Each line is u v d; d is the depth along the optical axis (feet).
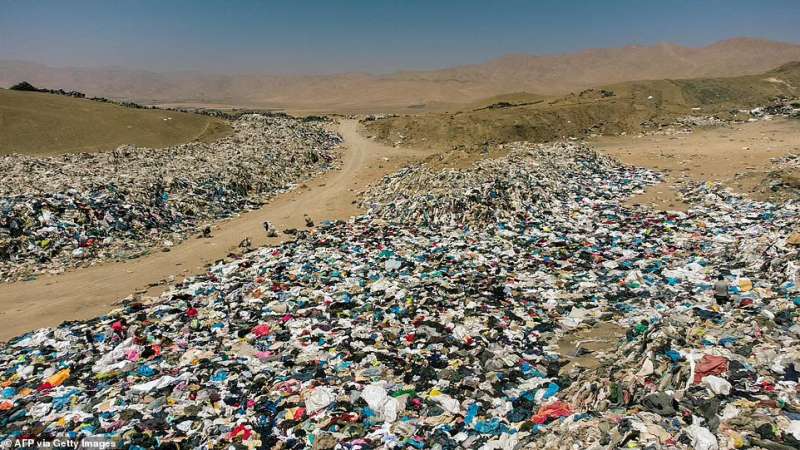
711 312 49.44
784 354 37.40
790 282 52.65
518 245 80.84
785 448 26.25
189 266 81.97
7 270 77.87
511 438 33.35
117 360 49.26
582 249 76.95
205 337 53.01
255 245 92.32
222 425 37.55
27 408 40.98
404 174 129.80
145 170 131.95
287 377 43.83
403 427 36.29
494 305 57.41
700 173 132.98
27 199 90.38
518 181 107.76
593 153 150.61
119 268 81.71
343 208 117.60
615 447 28.35
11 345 55.01
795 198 93.97
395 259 73.77
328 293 62.90
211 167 139.13
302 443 35.14
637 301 56.90
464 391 40.60
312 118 314.35
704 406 31.09
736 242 72.59
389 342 49.75
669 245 77.25
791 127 196.85
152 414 39.11
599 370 40.06
